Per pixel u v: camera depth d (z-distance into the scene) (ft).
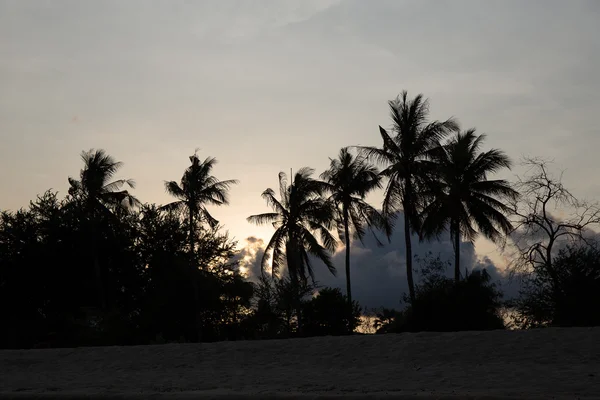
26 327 117.91
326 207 140.36
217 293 137.39
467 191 124.26
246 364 50.14
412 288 112.06
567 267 90.48
